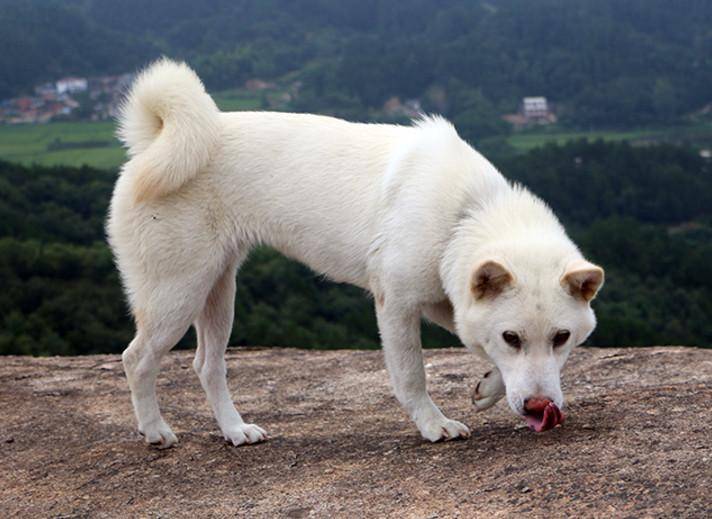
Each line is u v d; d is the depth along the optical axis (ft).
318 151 15.43
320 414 18.10
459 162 14.65
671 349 20.72
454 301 13.71
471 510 11.22
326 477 13.42
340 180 15.19
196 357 16.56
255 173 15.37
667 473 11.21
